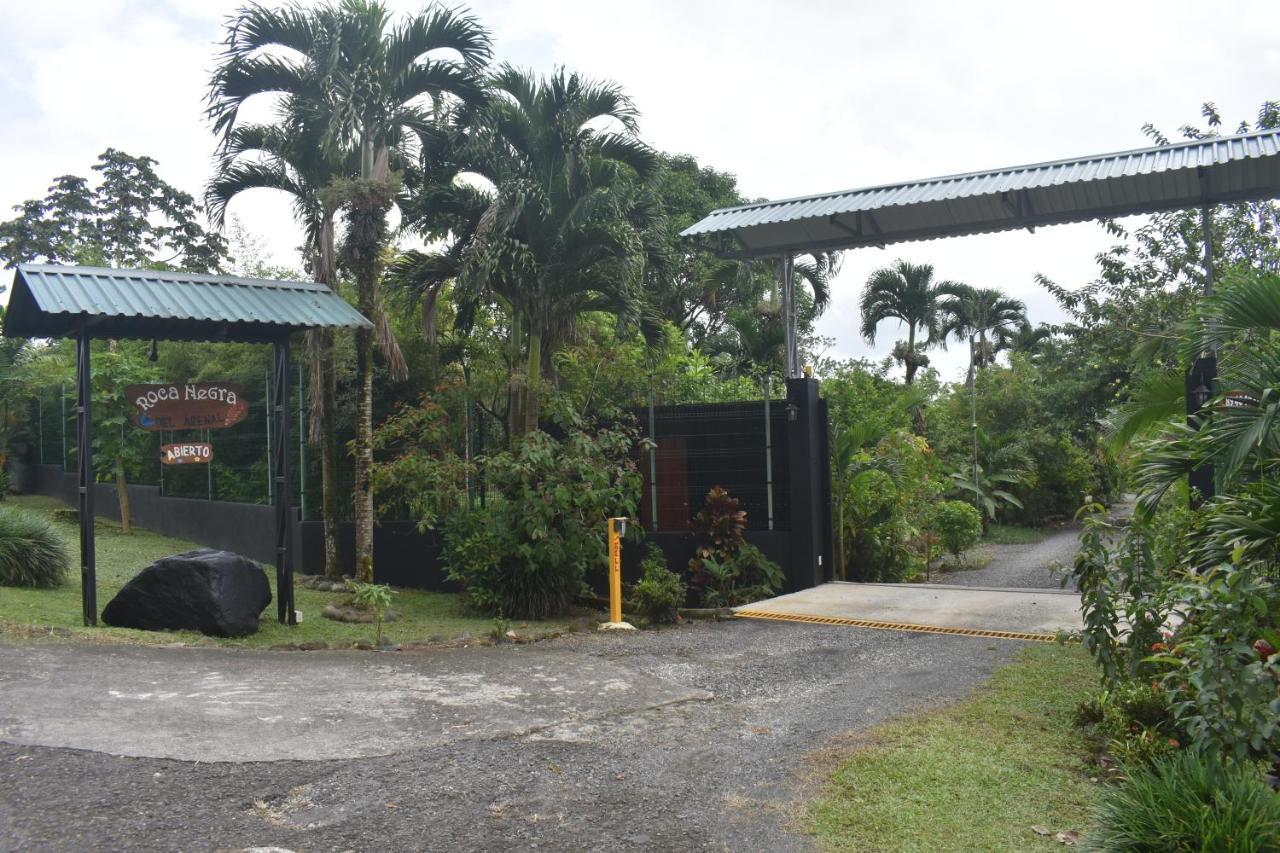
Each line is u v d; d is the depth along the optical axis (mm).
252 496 16797
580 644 9055
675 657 8250
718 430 13047
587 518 11836
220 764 4938
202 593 9297
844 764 5160
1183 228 16203
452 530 12320
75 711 5680
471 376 15469
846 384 16156
